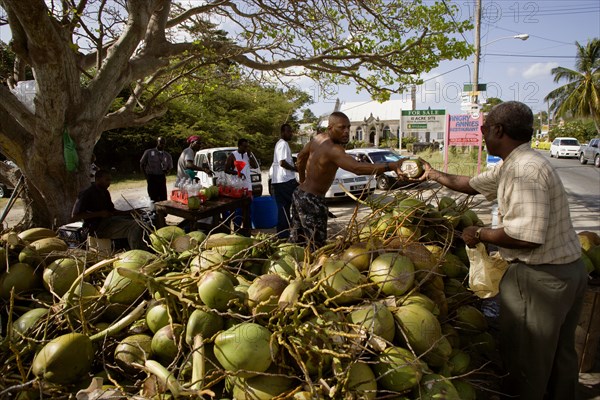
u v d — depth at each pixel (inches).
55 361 80.4
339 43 339.9
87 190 202.5
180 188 267.6
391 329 87.1
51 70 204.7
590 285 131.0
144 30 261.0
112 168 965.8
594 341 129.9
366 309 88.0
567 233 94.6
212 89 378.3
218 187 266.5
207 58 334.0
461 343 113.1
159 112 340.5
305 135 1508.4
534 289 95.3
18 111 225.1
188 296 90.8
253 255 116.1
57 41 198.8
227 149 468.1
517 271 98.1
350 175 455.5
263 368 75.9
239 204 257.0
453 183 127.0
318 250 114.0
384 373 77.0
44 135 222.8
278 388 76.2
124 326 93.2
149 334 96.5
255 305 87.0
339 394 73.2
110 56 252.5
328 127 153.0
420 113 666.8
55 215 244.7
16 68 323.3
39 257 113.3
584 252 134.9
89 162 248.1
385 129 2527.1
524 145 96.8
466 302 118.4
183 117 1047.6
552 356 97.8
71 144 231.6
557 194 92.7
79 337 85.0
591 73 1359.5
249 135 1124.5
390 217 130.5
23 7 176.4
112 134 937.5
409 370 78.7
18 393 83.2
